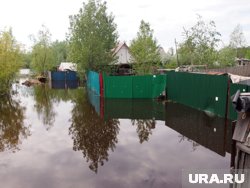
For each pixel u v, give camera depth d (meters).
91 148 7.68
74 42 23.75
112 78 16.36
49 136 9.00
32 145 8.03
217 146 7.57
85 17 23.36
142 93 15.92
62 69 41.88
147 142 8.11
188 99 13.05
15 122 11.21
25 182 5.55
